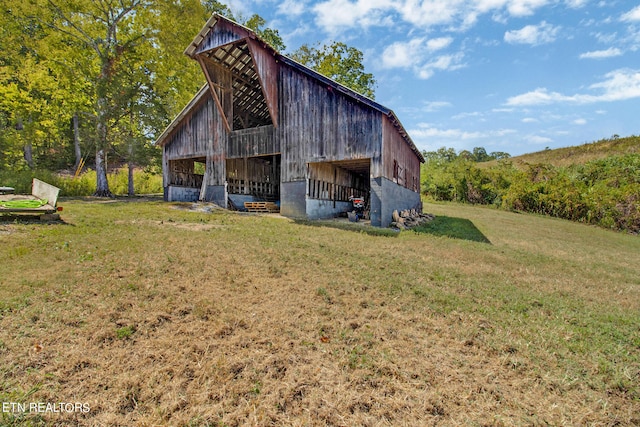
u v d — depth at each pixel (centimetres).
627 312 437
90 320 301
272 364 256
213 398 216
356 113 1155
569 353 301
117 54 1650
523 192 2272
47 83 1680
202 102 1549
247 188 1691
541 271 657
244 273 464
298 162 1279
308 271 498
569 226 1681
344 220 1377
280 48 2755
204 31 1226
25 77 1689
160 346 270
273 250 607
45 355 247
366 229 1022
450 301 414
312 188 1306
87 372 233
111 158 2025
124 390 216
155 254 518
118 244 560
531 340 322
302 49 2777
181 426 191
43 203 763
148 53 1708
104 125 1639
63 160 2881
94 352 256
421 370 260
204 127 1545
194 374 238
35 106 1764
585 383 255
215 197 1504
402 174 1484
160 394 217
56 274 400
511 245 1007
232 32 1184
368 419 204
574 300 474
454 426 202
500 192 2478
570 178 2295
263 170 1839
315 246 683
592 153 3559
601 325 377
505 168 2912
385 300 405
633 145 3316
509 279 567
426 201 2828
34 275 392
